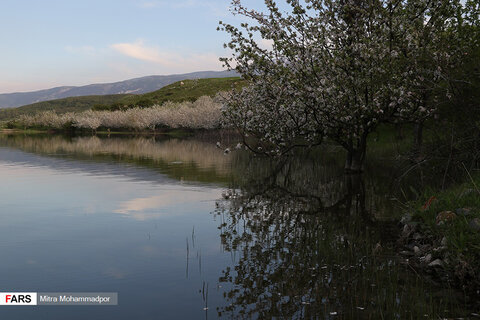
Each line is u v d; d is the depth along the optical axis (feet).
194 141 165.37
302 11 47.55
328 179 55.67
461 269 20.01
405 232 27.37
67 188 49.57
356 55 48.01
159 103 381.81
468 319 15.46
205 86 458.09
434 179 43.60
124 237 27.99
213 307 16.71
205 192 46.85
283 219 33.32
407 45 45.42
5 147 130.62
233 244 26.17
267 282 19.52
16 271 21.25
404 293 18.11
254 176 60.34
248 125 60.29
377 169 63.77
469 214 24.20
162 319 15.66
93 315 16.07
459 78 35.88
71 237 28.04
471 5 53.88
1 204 39.99
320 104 52.13
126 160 85.81
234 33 50.90
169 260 22.99
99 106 369.91
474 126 34.99
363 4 47.62
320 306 16.75
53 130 318.86
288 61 51.08
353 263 22.22
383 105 52.21
